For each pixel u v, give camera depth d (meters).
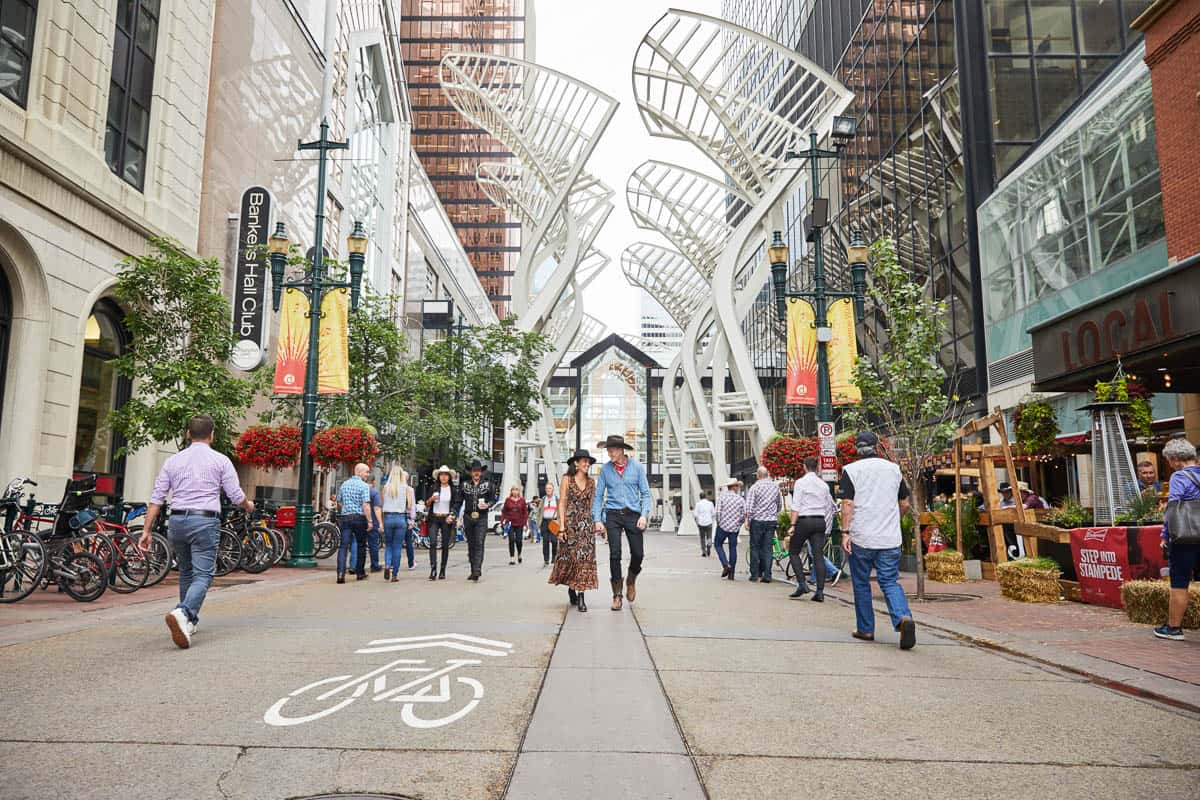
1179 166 14.35
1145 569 9.62
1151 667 6.11
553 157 41.78
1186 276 11.77
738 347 35.41
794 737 4.25
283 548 16.55
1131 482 11.48
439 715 4.58
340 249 35.53
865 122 37.03
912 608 10.19
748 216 36.16
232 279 22.45
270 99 26.56
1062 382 14.55
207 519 6.91
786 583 14.23
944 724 4.54
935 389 11.76
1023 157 24.05
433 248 57.53
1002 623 8.72
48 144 14.84
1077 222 20.34
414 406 25.02
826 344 15.91
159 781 3.44
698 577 15.29
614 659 6.30
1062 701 5.11
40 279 14.51
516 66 40.78
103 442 17.38
